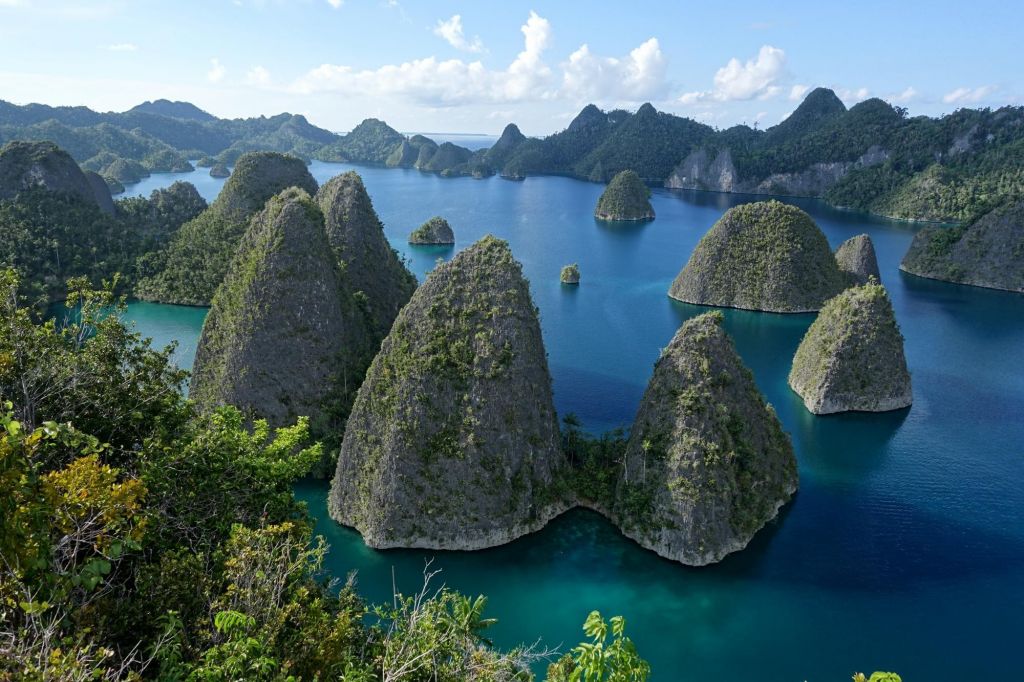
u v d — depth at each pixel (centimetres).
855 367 6694
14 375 2205
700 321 4622
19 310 2459
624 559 4319
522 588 4088
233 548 1983
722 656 3612
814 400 6731
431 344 4497
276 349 5347
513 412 4459
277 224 5494
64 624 1545
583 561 4303
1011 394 7275
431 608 2211
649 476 4431
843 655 3628
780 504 4869
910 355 8638
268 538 2062
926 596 4059
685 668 3534
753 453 4488
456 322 4575
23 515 1351
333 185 7775
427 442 4362
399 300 7250
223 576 1909
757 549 4438
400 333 4672
